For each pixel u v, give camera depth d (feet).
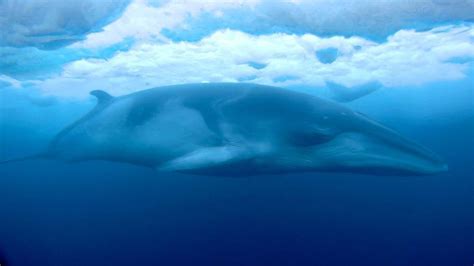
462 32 45.32
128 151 31.14
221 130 26.05
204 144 26.27
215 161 24.75
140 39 43.27
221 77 61.21
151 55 49.55
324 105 26.45
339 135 25.20
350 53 51.01
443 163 24.13
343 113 26.08
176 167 25.43
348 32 42.78
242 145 25.36
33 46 43.62
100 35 41.19
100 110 33.86
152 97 29.99
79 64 52.13
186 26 40.09
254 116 26.05
